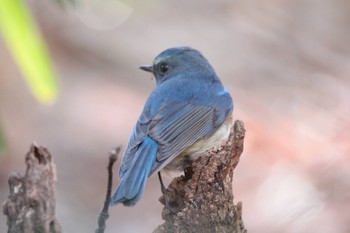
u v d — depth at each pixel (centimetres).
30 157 669
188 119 949
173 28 2064
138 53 1950
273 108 1758
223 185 761
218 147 834
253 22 2102
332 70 1912
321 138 1630
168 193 791
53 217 670
